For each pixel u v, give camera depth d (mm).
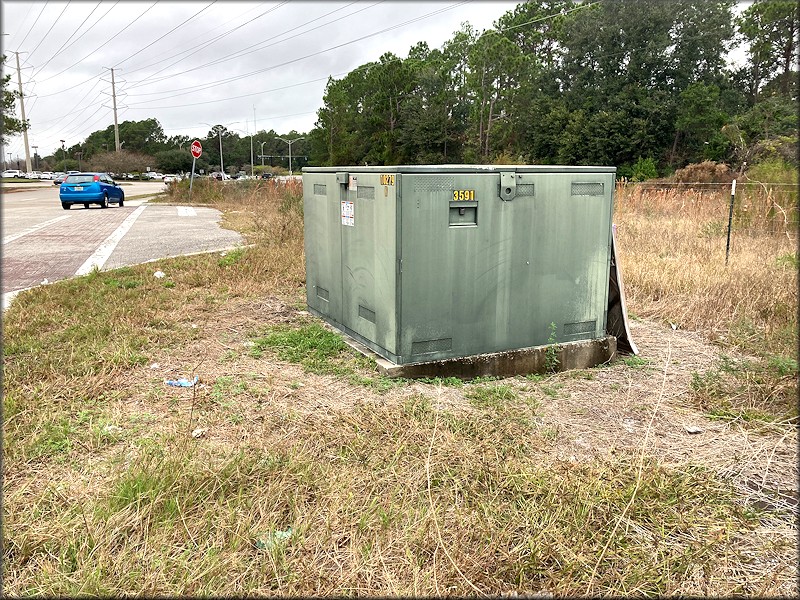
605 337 5113
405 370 4434
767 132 32812
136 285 7504
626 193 16453
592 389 4406
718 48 46031
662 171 41625
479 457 3223
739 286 6758
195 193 26469
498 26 69125
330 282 5676
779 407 3984
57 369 4484
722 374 4609
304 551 2447
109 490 2855
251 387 4301
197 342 5402
